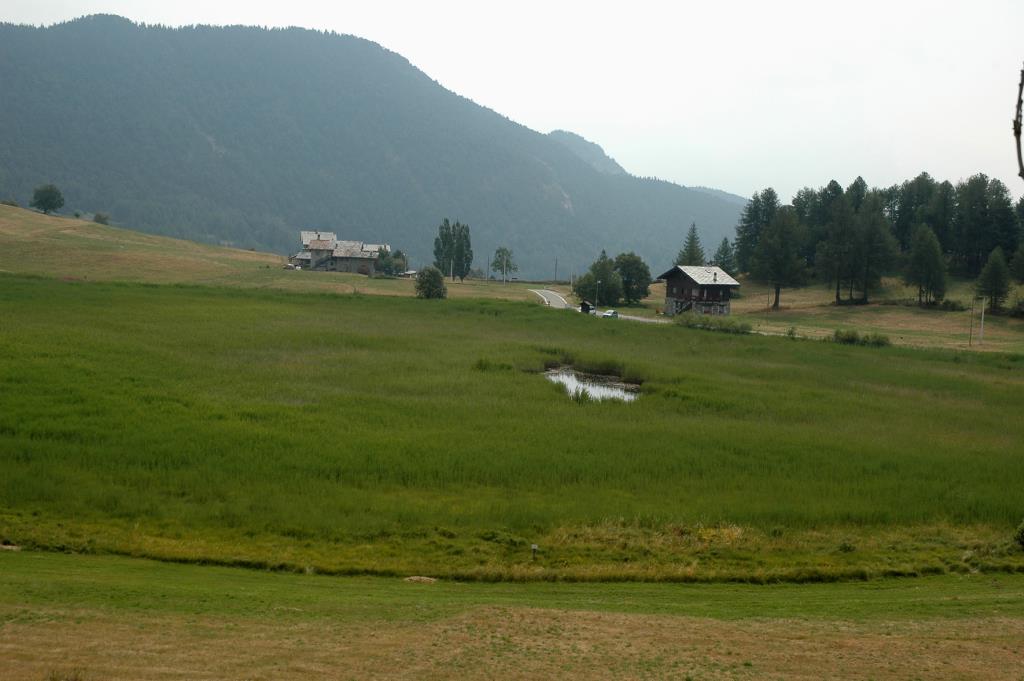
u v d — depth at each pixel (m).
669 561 26.30
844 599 22.45
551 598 21.92
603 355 71.12
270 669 15.12
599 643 17.27
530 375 60.84
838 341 94.50
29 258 149.12
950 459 40.38
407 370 59.09
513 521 29.11
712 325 99.00
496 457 37.19
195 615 18.00
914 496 33.66
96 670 14.67
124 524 27.20
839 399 57.72
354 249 198.88
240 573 23.47
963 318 134.75
